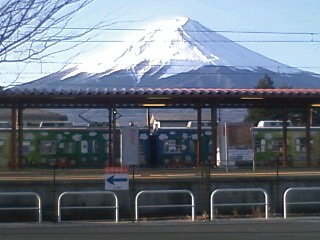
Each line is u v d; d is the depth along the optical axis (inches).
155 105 1304.1
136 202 822.5
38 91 1089.4
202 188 924.6
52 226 747.4
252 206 917.8
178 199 921.5
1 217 885.2
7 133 1556.3
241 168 1208.2
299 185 945.5
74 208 840.3
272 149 1628.9
